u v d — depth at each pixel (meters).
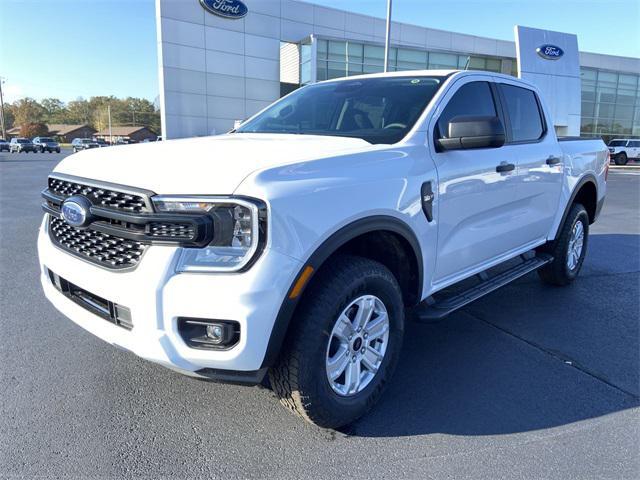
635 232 8.70
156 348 2.16
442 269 3.23
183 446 2.50
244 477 2.29
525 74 29.94
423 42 33.22
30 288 4.92
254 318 2.09
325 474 2.32
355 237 2.65
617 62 39.88
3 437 2.54
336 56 29.27
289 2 29.14
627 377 3.31
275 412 2.82
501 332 4.03
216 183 2.15
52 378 3.15
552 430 2.69
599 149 5.37
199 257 2.13
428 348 3.71
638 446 2.56
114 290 2.26
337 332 2.50
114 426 2.65
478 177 3.38
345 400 2.59
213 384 3.11
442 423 2.74
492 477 2.31
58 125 122.94
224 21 27.50
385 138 3.08
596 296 4.96
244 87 28.73
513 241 4.04
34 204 11.06
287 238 2.15
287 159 2.38
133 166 2.41
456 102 3.45
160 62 26.30
